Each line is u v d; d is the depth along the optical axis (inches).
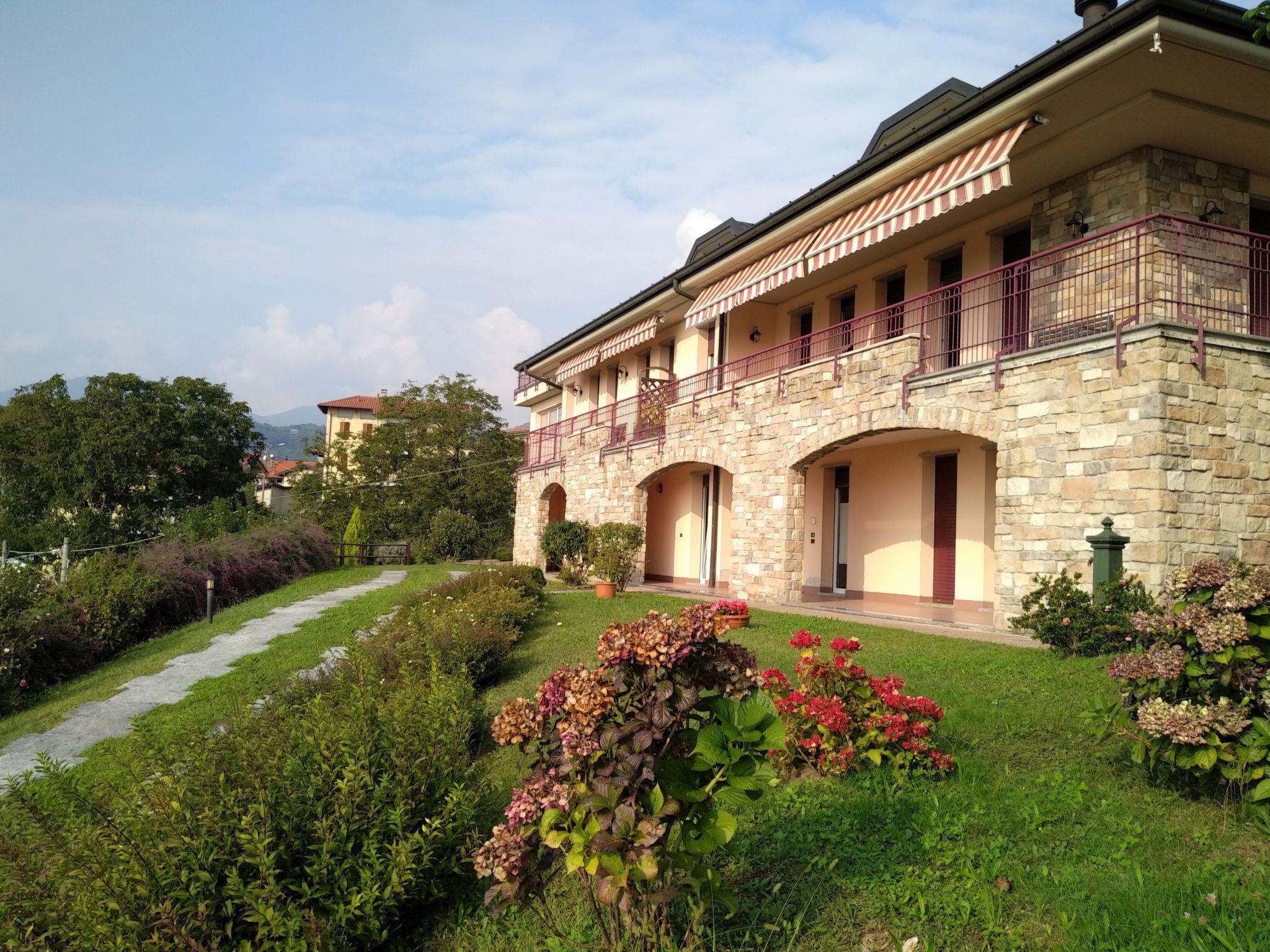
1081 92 410.0
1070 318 484.1
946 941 143.0
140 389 1621.6
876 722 219.1
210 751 180.7
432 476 1822.1
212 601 698.2
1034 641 403.5
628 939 140.0
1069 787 202.1
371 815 174.2
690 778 128.8
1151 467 367.6
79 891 141.6
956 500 617.6
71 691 512.4
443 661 348.8
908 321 624.4
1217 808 184.1
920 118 661.3
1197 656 186.4
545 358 1238.3
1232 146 452.8
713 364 820.0
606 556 792.3
